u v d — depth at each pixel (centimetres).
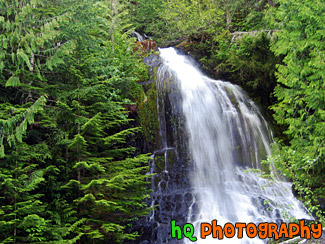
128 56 926
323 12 846
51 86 592
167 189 834
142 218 761
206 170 919
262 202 850
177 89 983
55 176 572
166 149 884
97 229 562
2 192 484
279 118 906
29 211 479
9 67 552
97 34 920
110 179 586
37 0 572
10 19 576
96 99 675
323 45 826
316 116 839
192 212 810
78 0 650
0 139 463
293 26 879
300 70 851
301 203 855
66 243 486
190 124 955
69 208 546
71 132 625
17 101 630
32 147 535
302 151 809
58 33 533
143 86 944
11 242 473
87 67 661
